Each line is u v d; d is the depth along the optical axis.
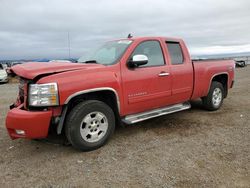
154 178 3.21
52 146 4.39
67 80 3.77
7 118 3.78
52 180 3.26
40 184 3.17
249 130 4.95
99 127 4.18
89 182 3.18
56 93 3.65
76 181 3.21
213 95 6.44
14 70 4.17
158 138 4.64
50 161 3.80
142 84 4.64
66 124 3.94
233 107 7.00
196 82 5.75
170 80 5.13
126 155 3.93
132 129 5.18
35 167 3.62
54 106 3.74
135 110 4.71
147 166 3.54
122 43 4.91
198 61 5.89
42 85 3.64
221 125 5.33
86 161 3.77
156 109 5.21
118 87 4.29
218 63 6.48
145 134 4.87
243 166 3.47
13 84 16.48
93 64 4.29
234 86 11.83
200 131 4.97
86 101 4.06
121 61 4.43
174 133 4.89
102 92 4.27
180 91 5.39
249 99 8.20
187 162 3.62
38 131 3.69
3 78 17.00
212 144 4.28
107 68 4.24
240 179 3.14
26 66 4.09
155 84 4.86
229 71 6.83
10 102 8.83
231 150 4.01
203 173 3.30
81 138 3.96
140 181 3.16
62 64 4.12
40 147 4.36
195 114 6.27
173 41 5.44
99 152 4.08
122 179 3.22
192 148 4.12
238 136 4.63
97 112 4.11
